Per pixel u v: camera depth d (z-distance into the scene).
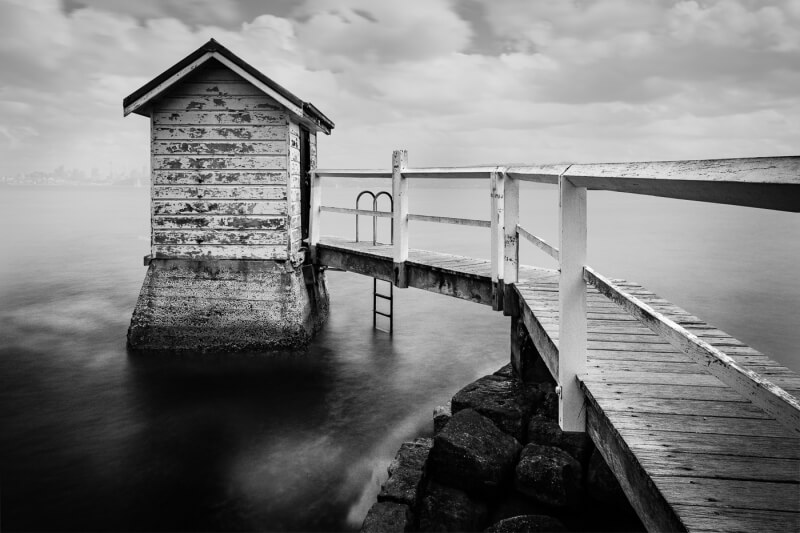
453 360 10.08
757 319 14.73
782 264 24.33
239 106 9.48
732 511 1.96
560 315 3.15
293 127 9.81
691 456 2.38
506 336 11.94
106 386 8.39
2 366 9.26
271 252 9.54
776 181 1.18
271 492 5.60
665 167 1.72
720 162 1.41
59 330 11.63
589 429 3.16
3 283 17.84
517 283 6.55
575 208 3.04
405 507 4.58
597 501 4.77
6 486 5.67
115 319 12.72
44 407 7.68
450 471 5.11
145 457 6.30
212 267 9.56
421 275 8.04
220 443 6.69
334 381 8.81
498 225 6.54
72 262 22.97
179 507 5.32
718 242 34.12
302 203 11.30
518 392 6.23
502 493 5.07
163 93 9.23
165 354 9.53
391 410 7.72
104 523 5.05
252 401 7.94
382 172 8.74
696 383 3.26
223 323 9.46
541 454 5.00
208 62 9.26
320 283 12.17
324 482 5.80
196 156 9.51
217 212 9.55
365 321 12.94
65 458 6.28
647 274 21.75
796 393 3.06
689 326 4.70
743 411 2.87
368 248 9.95
